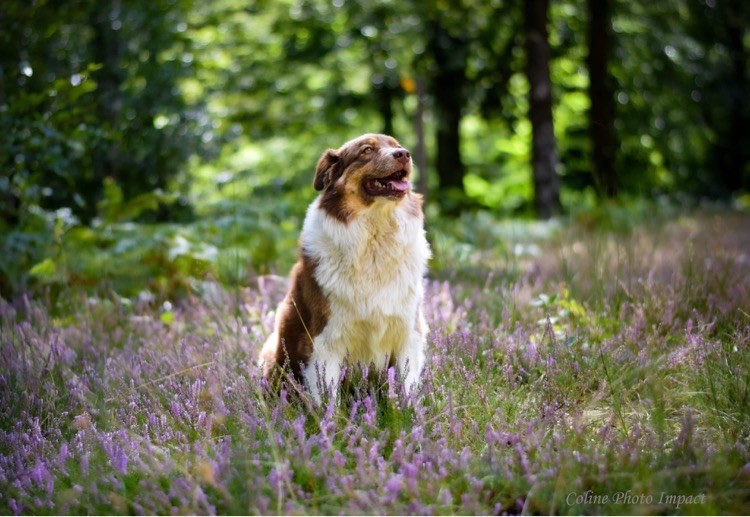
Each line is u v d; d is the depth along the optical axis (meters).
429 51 20.30
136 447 4.44
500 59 20.64
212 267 8.37
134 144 12.36
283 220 10.90
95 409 5.13
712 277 7.21
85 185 12.30
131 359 6.00
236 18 18.59
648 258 8.82
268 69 19.69
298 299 5.53
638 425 4.46
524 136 26.34
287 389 5.00
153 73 12.88
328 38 19.75
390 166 5.14
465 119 27.72
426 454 4.14
